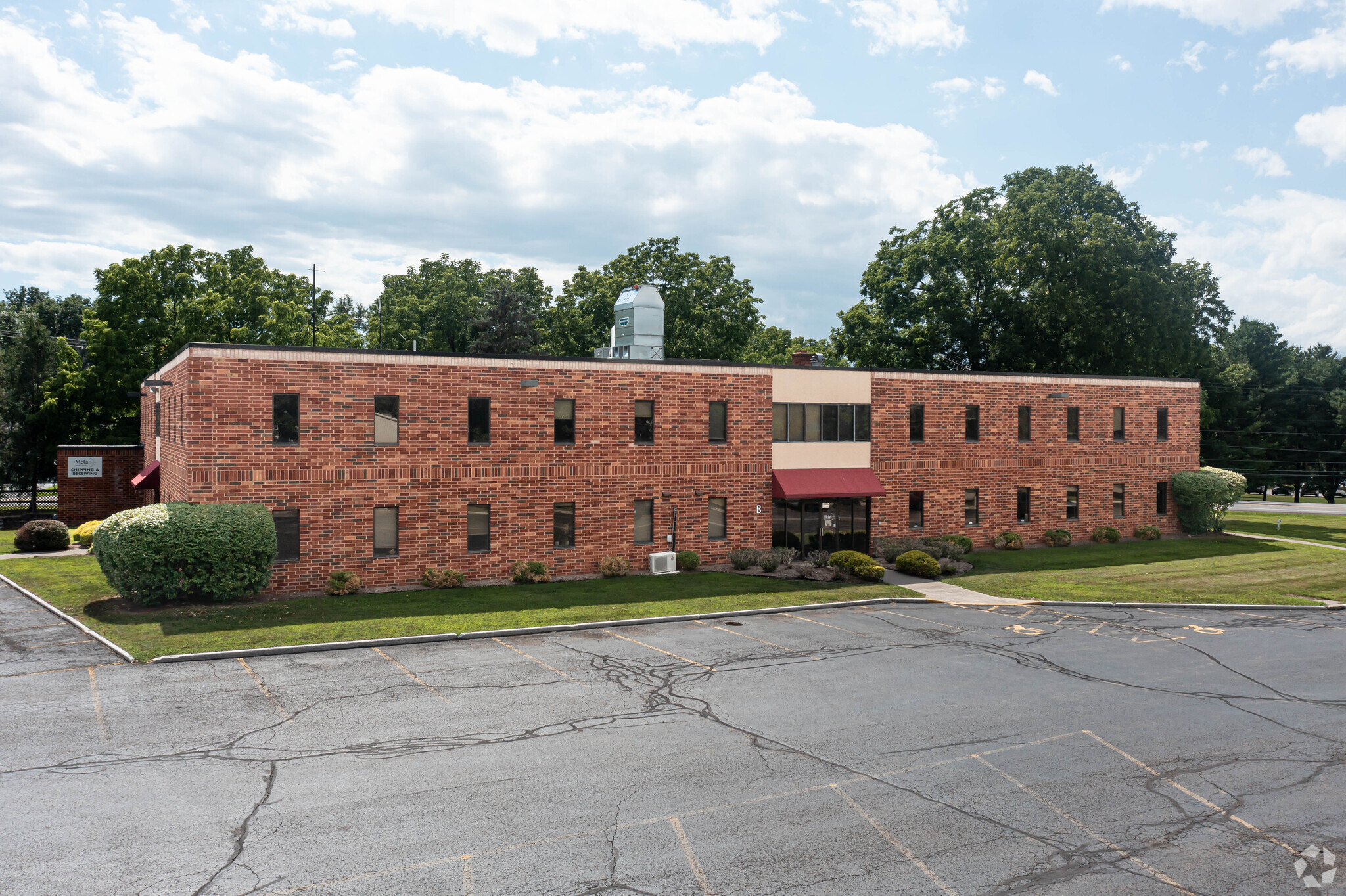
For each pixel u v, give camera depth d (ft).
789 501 118.01
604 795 40.65
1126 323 177.06
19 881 31.89
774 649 71.20
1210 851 36.58
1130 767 46.14
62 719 50.29
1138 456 146.00
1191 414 151.33
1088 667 67.41
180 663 62.85
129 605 80.89
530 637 73.92
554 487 102.12
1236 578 112.37
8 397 169.58
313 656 65.82
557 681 60.23
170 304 189.47
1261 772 45.73
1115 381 143.13
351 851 34.68
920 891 32.45
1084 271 175.22
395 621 76.64
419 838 35.94
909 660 68.54
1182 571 116.78
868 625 82.23
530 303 278.46
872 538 123.85
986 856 35.53
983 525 132.26
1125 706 57.11
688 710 54.13
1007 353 187.32
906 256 202.08
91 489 146.72
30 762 43.60
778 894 31.94
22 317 183.62
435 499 95.86
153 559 78.95
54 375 177.78
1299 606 96.84
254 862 33.60
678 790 41.55
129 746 46.01
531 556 101.09
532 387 100.63
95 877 32.30
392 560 93.97
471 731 49.37
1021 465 135.13
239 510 83.82
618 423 105.81
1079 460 140.36
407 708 53.36
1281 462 287.07
